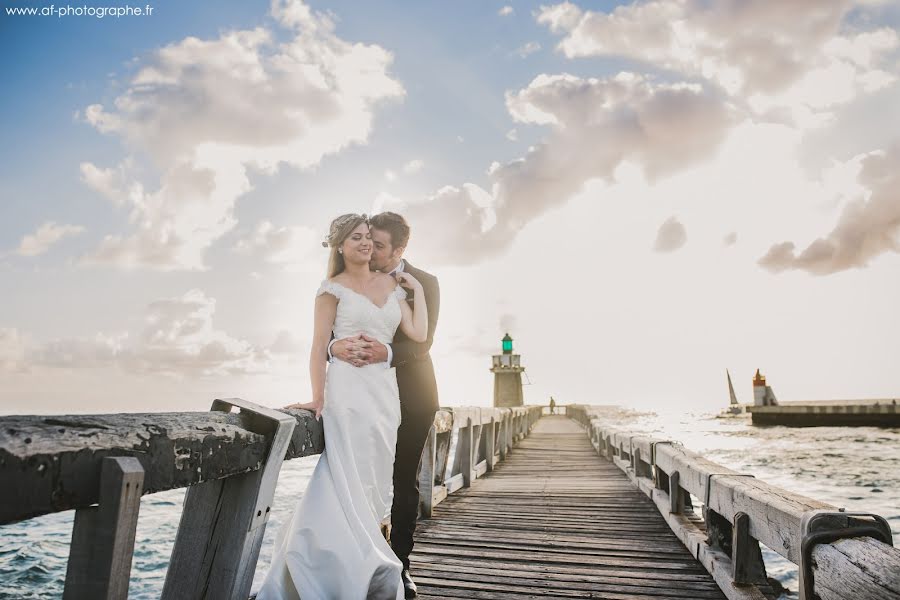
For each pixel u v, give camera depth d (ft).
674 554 14.17
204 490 6.58
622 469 30.83
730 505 10.80
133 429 4.54
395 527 10.73
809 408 165.07
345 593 7.68
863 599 4.87
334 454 8.51
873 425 148.56
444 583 11.96
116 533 4.00
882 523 6.00
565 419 122.72
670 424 215.72
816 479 57.93
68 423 4.10
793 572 21.61
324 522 8.02
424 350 10.12
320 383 8.86
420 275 10.90
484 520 18.16
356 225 9.57
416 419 10.54
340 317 9.32
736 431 159.02
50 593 18.85
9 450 3.51
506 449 40.45
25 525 28.12
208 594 6.33
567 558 13.84
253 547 6.55
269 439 6.60
